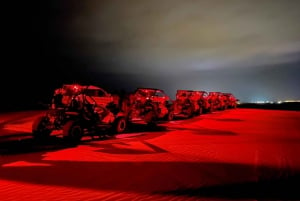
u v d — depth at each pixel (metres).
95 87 10.12
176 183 5.04
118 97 11.34
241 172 5.80
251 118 19.16
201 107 20.92
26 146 7.94
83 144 8.48
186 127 13.31
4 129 11.27
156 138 9.85
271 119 18.58
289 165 6.43
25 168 5.74
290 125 14.93
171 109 16.25
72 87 9.54
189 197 4.36
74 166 5.98
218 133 11.38
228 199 4.29
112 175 5.41
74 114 9.03
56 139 9.12
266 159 6.97
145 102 13.61
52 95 9.80
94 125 10.00
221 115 21.58
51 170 5.64
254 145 8.83
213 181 5.18
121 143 8.77
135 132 11.32
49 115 9.15
